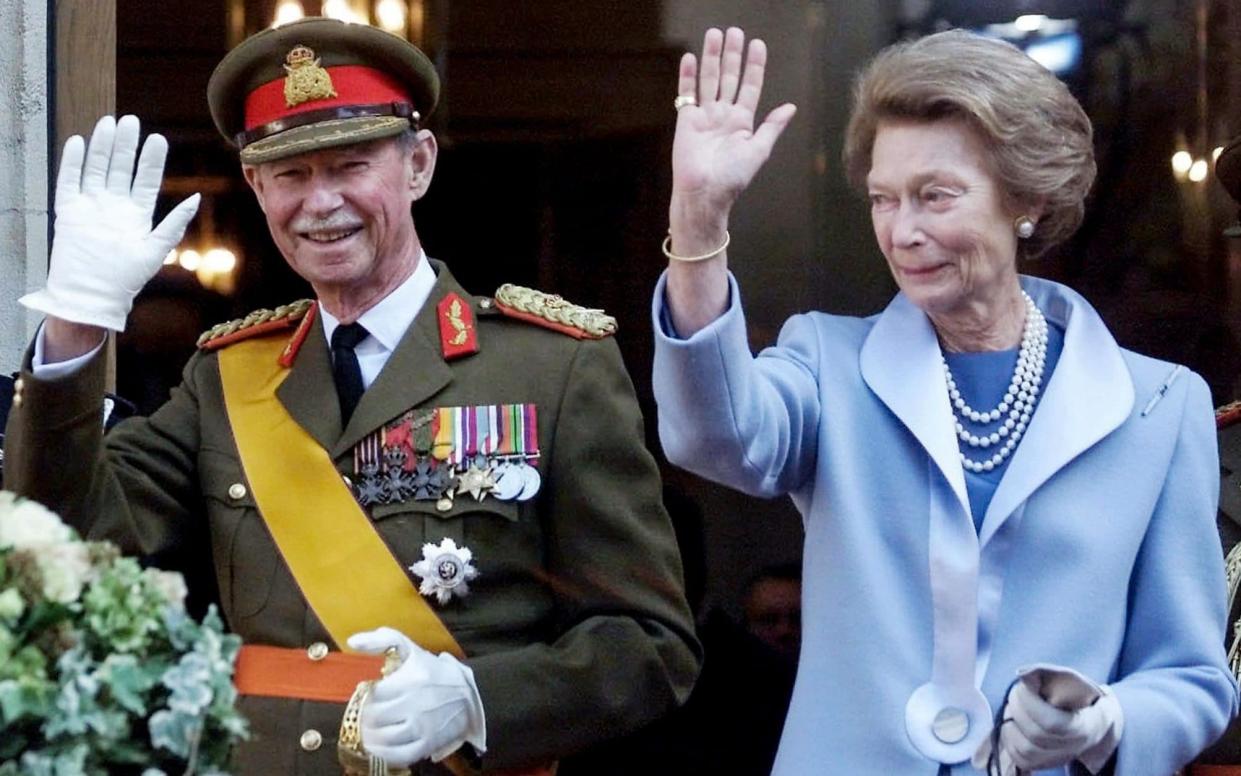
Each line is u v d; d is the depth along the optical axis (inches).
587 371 474.6
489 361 477.1
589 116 703.7
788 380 402.6
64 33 614.9
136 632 312.2
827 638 395.2
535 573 466.3
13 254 597.6
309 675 454.3
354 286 476.7
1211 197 693.9
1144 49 697.0
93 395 428.8
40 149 602.9
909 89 394.6
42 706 302.4
